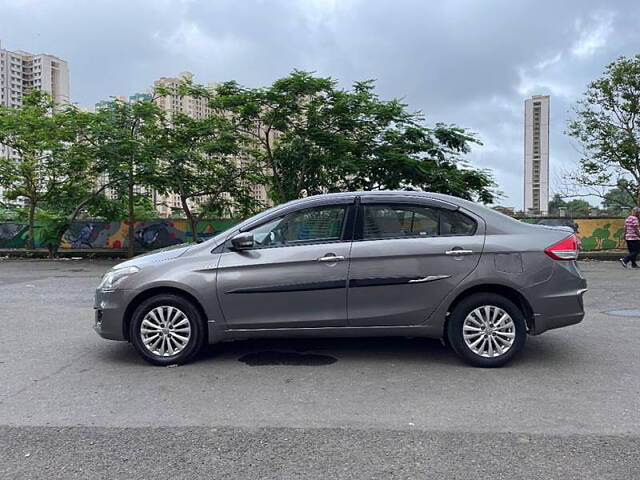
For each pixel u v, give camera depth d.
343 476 3.27
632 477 3.24
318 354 6.07
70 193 22.19
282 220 5.73
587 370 5.39
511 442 3.73
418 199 5.72
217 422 4.12
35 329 7.49
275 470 3.35
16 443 3.76
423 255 5.48
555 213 23.08
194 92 19.08
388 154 18.31
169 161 19.80
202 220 22.52
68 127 19.27
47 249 22.47
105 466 3.42
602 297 10.20
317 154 18.38
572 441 3.74
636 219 16.42
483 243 5.50
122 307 5.59
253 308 5.54
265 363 5.72
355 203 5.71
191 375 5.32
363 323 5.53
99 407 4.46
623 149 20.62
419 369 5.48
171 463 3.45
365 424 4.07
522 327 5.48
